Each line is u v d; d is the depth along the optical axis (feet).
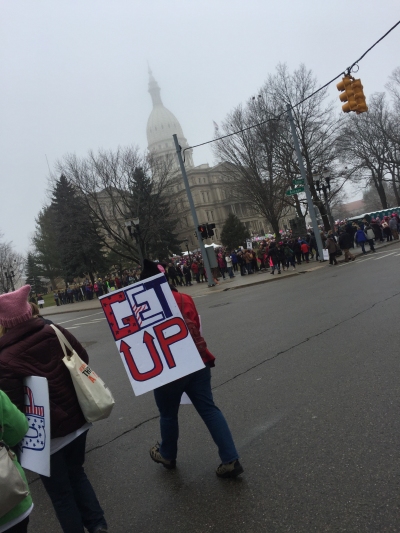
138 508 11.68
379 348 21.20
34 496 13.78
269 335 29.01
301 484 11.23
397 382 16.58
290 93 117.60
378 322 26.40
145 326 12.30
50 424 9.53
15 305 9.87
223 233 238.68
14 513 8.03
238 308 46.37
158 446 13.99
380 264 62.39
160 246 193.98
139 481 13.12
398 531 9.00
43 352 9.84
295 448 13.11
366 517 9.59
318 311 33.99
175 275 108.47
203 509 11.05
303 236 110.22
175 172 135.54
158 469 13.65
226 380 20.83
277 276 78.38
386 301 32.42
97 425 18.70
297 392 17.54
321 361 20.95
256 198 132.67
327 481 11.15
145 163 128.16
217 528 10.20
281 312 37.35
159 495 12.11
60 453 9.82
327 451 12.59
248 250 103.14
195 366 12.03
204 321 41.78
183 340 12.15
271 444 13.64
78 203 124.16
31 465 9.39
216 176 366.63
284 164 123.44
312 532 9.43
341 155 160.15
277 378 19.74
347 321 28.32
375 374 17.84
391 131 164.35
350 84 48.60
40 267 267.39
